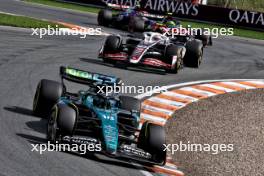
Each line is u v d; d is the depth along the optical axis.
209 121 58.94
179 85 72.94
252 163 47.97
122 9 127.69
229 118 61.34
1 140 40.34
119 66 78.62
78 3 183.88
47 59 76.69
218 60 99.44
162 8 168.00
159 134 39.59
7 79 60.66
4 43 84.19
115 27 128.12
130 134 43.38
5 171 34.94
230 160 47.78
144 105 60.44
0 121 44.97
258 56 111.06
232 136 55.00
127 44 78.50
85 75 44.75
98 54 81.69
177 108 61.97
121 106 45.56
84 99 43.28
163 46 81.19
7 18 110.69
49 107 46.31
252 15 156.00
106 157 40.81
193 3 164.75
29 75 64.56
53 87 46.56
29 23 109.06
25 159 37.44
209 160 46.81
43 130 44.38
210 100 68.25
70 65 74.62
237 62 100.00
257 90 78.06
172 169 42.16
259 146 53.25
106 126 39.56
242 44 127.56
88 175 36.66
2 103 50.69
